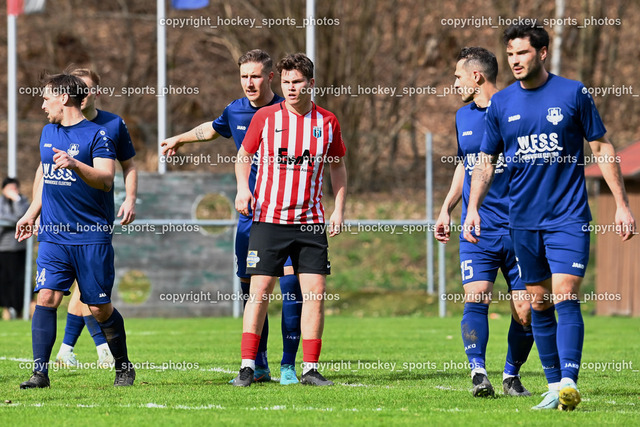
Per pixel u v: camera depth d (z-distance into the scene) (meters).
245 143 22.77
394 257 67.75
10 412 18.28
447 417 17.59
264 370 24.14
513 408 18.94
